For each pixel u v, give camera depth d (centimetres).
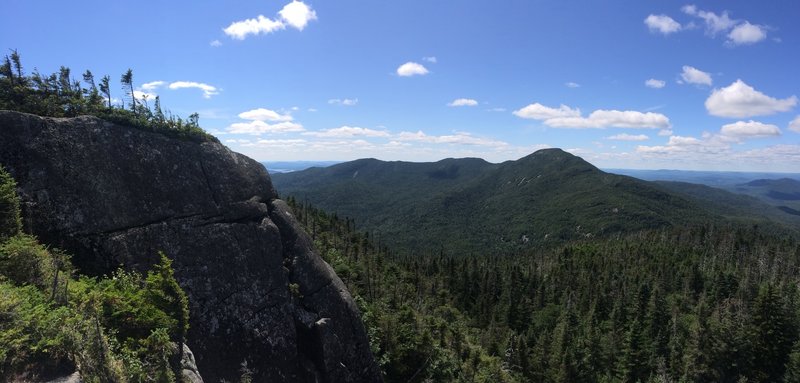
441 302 12094
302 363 3356
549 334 10394
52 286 2016
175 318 2098
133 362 1812
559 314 12069
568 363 8062
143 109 3234
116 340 1855
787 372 7638
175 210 3025
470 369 6881
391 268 11719
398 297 9038
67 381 1494
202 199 3203
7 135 2541
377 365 3981
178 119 3391
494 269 15950
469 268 16238
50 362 1540
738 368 8006
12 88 2870
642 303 11125
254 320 3120
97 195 2720
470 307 13412
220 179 3391
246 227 3353
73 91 3131
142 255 2758
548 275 15625
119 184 2836
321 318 3559
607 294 12875
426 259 18300
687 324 9669
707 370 7950
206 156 3384
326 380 3409
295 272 3578
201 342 2766
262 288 3256
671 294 12256
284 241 3675
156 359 1902
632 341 8875
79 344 1623
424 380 5506
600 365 8800
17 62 2941
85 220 2627
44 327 1599
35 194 2519
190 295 2834
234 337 2964
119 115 3061
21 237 2153
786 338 7981
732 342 8100
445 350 6631
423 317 8388
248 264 3238
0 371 1429
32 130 2630
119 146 2934
